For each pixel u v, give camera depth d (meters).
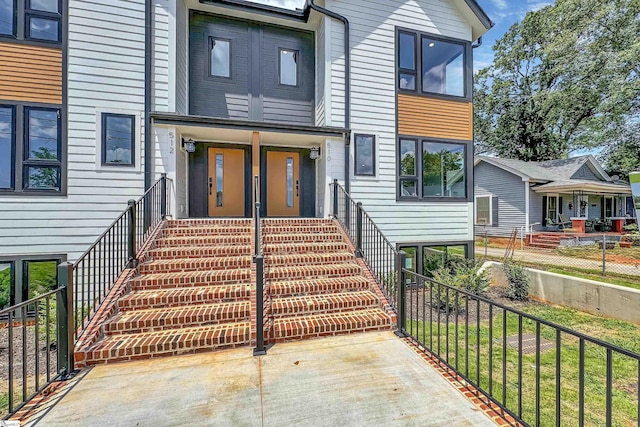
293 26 7.96
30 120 5.37
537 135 21.28
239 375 2.88
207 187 7.73
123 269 4.44
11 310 2.26
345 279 4.83
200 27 7.40
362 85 7.21
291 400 2.49
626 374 3.29
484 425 2.23
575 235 12.27
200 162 7.69
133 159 5.87
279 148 8.17
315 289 4.50
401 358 3.20
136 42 5.94
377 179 7.24
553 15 20.03
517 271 6.23
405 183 7.46
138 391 2.63
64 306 2.91
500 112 23.48
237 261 4.90
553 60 19.72
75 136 5.58
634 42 16.52
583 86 18.28
